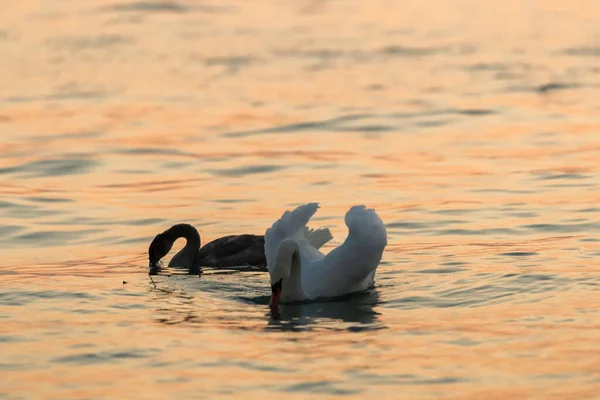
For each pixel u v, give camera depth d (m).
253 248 15.48
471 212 18.09
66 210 18.95
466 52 40.50
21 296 12.84
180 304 12.54
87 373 9.84
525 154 23.97
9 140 26.45
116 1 57.50
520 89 32.88
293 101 31.73
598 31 45.03
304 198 19.69
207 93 33.38
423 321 11.41
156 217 18.41
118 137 26.75
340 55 40.38
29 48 42.78
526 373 9.67
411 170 22.34
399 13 52.94
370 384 9.44
